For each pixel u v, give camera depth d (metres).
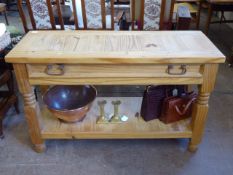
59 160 1.49
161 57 1.14
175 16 2.09
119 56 1.15
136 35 1.40
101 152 1.54
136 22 1.88
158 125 1.50
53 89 1.59
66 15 2.18
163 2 1.62
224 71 2.50
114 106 1.53
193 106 1.45
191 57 1.15
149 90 1.45
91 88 1.62
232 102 2.01
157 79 1.24
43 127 1.49
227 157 1.50
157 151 1.55
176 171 1.41
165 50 1.21
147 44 1.29
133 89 2.23
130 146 1.59
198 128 1.43
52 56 1.15
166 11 1.76
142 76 1.23
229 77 2.39
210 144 1.59
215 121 1.80
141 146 1.58
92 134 1.45
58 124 1.51
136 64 1.18
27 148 1.58
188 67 1.21
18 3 1.69
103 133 1.45
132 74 1.23
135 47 1.25
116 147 1.58
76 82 1.25
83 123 1.52
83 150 1.56
